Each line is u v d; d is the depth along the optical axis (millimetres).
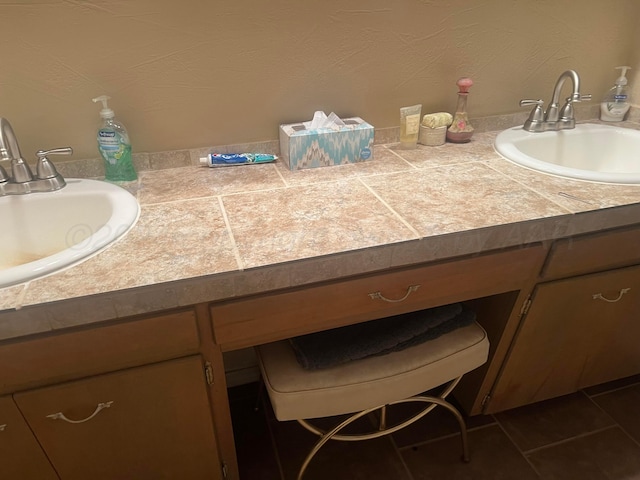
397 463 1278
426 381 977
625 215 922
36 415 763
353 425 1382
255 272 728
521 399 1306
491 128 1359
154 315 726
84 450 850
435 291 903
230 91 1078
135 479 950
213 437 944
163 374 796
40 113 982
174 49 996
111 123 1000
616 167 1319
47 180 945
